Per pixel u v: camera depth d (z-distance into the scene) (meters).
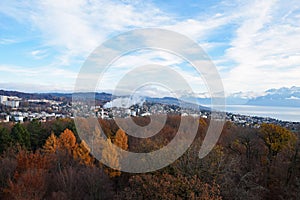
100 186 24.58
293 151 30.94
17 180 24.50
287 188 28.47
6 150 35.94
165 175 17.55
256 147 33.72
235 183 23.69
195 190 16.08
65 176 25.66
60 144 32.34
